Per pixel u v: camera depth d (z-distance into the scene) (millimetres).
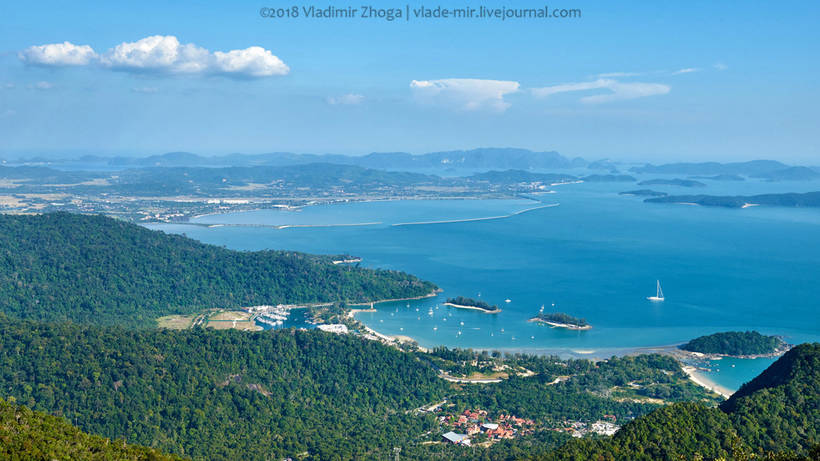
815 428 178125
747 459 134250
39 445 141875
